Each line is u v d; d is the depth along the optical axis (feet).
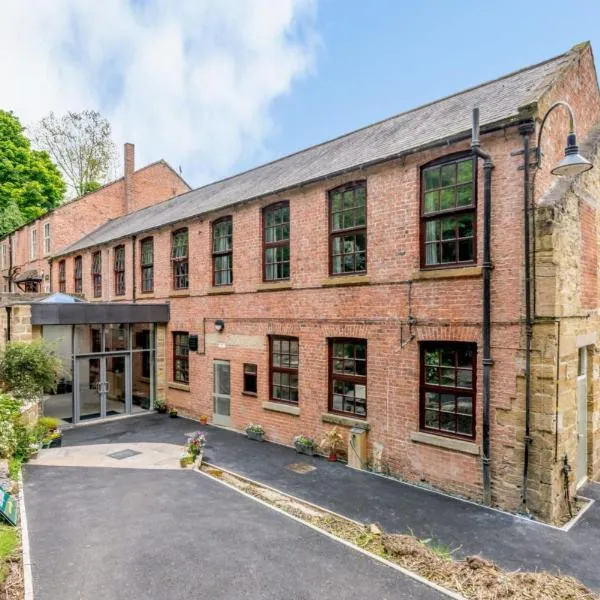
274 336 37.45
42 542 18.48
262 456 32.78
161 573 16.15
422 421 27.45
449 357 26.35
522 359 22.85
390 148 30.58
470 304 24.95
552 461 21.99
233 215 40.75
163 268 49.80
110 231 68.54
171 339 48.75
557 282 22.29
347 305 31.14
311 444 33.01
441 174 26.81
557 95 24.99
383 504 24.14
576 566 18.04
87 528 19.89
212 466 30.63
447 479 25.77
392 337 28.48
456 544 19.80
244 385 39.99
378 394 29.25
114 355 45.85
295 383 35.60
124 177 85.10
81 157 123.44
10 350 34.40
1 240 106.01
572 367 24.47
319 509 23.61
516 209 23.16
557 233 22.53
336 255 32.68
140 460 31.19
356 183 31.19
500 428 23.59
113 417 45.44
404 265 27.86
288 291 35.47
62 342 42.11
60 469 28.96
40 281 79.20
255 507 22.65
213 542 18.62
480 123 25.14
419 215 27.58
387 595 14.79
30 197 109.09
